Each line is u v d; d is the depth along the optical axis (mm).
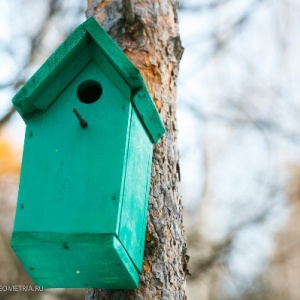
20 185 9039
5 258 16438
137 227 9141
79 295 15992
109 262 8734
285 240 20812
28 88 9250
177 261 9523
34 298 15984
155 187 9633
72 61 9383
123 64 9148
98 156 9000
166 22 10406
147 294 9188
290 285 20047
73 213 8773
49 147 9156
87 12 10500
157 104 9992
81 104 9281
